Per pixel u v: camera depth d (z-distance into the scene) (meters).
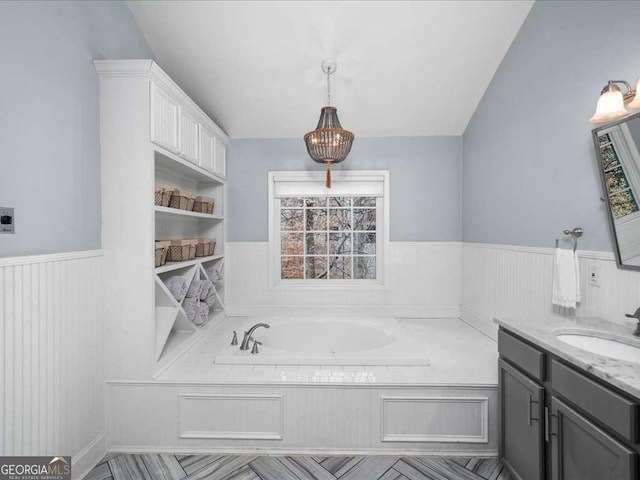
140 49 2.38
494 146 2.71
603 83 1.66
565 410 1.22
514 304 2.44
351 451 1.89
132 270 1.90
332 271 3.58
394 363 2.13
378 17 2.30
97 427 1.84
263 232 3.45
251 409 1.91
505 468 1.76
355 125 3.24
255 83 2.79
